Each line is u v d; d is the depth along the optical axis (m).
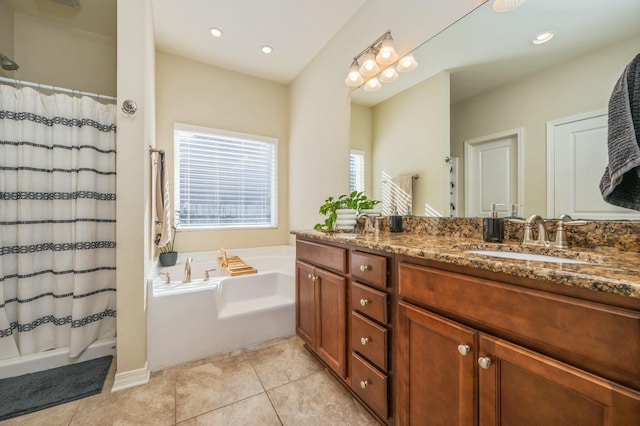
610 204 0.91
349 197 2.15
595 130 0.95
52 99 1.65
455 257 0.81
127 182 1.54
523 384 0.66
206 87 2.91
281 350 1.89
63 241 1.66
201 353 1.78
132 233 1.54
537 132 1.11
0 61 1.83
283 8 2.09
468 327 0.79
